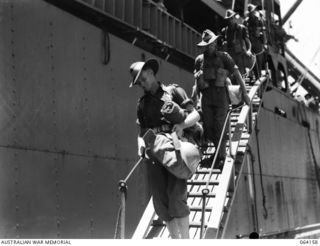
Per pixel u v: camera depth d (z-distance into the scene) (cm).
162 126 467
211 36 680
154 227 602
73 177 693
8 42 591
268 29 1599
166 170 483
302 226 1672
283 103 1644
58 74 680
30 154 612
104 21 861
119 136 828
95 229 734
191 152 453
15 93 595
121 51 864
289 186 1586
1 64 577
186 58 1227
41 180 627
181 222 466
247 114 761
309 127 1930
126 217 827
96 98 771
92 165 741
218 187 603
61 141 673
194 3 1374
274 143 1484
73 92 712
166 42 1092
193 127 540
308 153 1875
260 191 1304
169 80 1085
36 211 613
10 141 581
